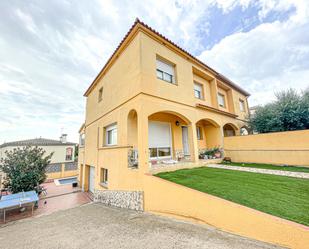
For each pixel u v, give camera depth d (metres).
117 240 4.15
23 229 6.24
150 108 7.70
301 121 10.95
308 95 11.23
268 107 12.73
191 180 6.18
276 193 4.69
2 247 4.70
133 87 8.15
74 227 5.60
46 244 4.44
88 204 10.52
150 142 9.69
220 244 3.38
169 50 9.54
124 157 8.38
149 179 6.54
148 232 4.41
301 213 3.43
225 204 4.01
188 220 4.85
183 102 9.66
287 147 9.93
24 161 12.79
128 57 8.98
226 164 10.95
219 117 13.05
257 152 11.15
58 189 17.05
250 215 3.54
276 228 3.16
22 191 11.71
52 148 27.88
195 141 9.99
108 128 11.91
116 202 8.66
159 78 8.56
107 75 12.20
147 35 8.38
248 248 3.15
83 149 17.88
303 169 8.45
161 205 5.84
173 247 3.50
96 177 12.33
